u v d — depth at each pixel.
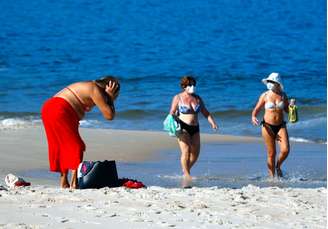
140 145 43.09
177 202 22.48
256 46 118.44
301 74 88.19
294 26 148.75
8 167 35.47
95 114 56.94
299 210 21.95
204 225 19.62
